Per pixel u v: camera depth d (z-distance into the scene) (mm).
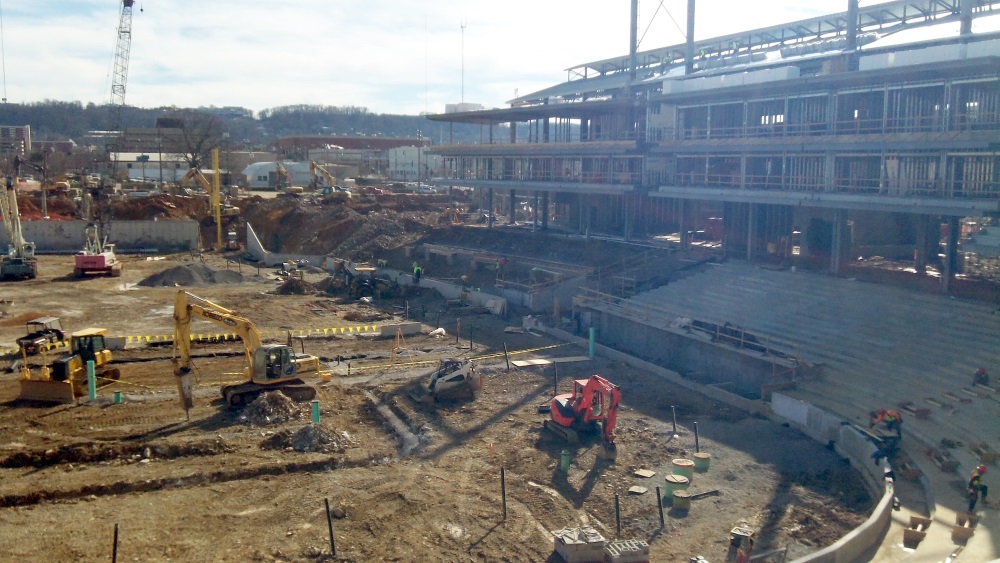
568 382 39188
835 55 52844
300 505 24938
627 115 70250
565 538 21344
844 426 29812
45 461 28078
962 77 42469
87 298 61844
